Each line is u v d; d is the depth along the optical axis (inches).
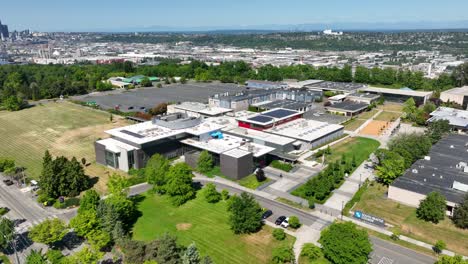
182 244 2687.0
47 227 2593.5
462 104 6702.8
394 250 2591.0
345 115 6471.5
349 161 4318.4
